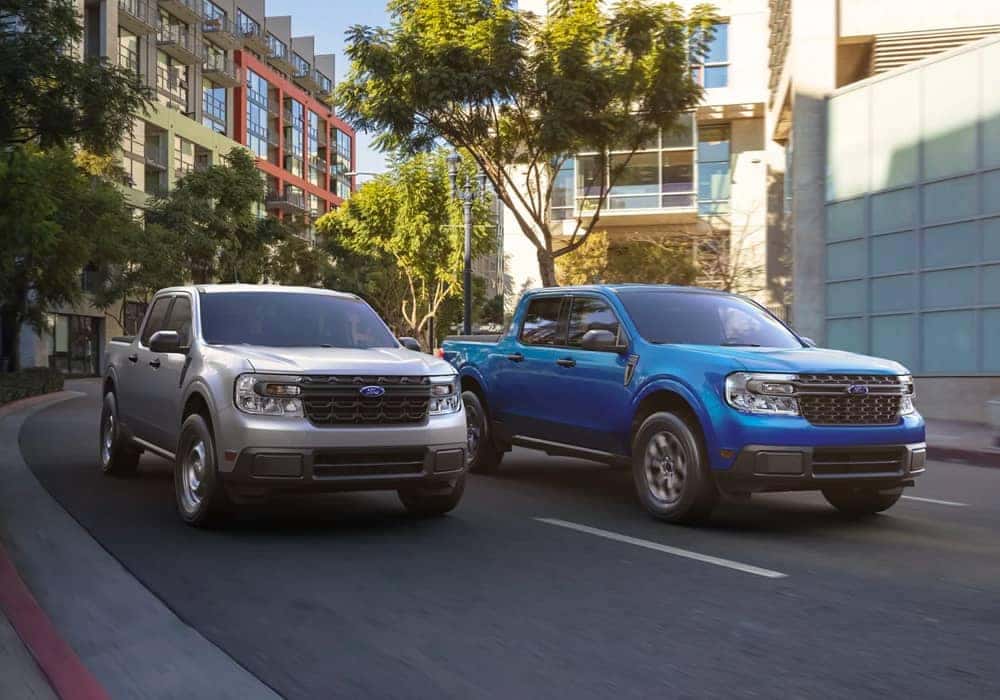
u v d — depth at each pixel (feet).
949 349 58.75
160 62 180.45
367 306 27.50
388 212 128.47
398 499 27.02
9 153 47.85
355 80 63.05
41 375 88.17
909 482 22.99
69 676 11.85
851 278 66.74
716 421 22.12
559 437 28.53
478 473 33.12
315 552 19.79
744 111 114.11
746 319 27.30
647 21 63.87
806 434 21.59
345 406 21.20
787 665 12.84
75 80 62.44
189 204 142.31
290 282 163.43
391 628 14.48
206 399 21.61
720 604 15.99
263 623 14.69
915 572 18.48
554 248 120.78
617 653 13.34
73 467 33.19
